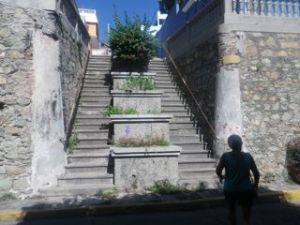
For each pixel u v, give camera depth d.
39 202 8.89
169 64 16.61
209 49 12.10
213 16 12.13
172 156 10.09
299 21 11.80
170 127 12.79
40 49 9.79
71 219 8.13
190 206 8.83
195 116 13.03
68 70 11.66
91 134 11.86
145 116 11.09
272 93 11.39
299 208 8.80
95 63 15.96
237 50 11.19
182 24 15.89
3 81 9.50
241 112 11.06
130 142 10.55
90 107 13.05
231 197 6.34
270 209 8.70
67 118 11.20
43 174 9.52
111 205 8.54
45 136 9.62
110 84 14.67
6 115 9.47
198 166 11.12
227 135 10.91
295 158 10.94
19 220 8.05
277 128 11.33
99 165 10.38
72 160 10.67
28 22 9.74
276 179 11.03
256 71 11.32
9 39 9.62
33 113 9.59
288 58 11.63
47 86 9.76
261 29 11.43
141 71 15.15
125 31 14.79
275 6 11.72
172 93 14.81
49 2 9.96
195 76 13.30
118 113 11.97
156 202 8.76
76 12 13.38
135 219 8.09
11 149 9.41
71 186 9.68
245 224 6.28
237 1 11.52
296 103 11.56
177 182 10.05
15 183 9.33
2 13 9.62
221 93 11.14
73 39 12.77
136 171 9.88
